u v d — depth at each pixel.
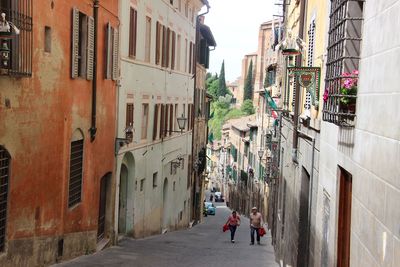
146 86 25.75
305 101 16.16
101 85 19.08
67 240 16.05
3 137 11.41
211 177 110.94
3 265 11.78
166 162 31.30
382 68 7.18
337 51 9.60
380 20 7.43
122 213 24.23
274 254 25.20
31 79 12.75
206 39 45.50
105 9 19.00
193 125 40.44
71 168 16.33
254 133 60.34
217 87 131.38
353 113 8.92
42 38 13.37
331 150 11.04
